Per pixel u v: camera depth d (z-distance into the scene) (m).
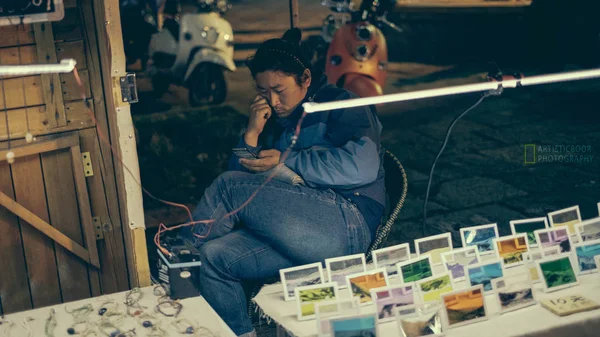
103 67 2.91
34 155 2.94
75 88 2.94
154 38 6.86
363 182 3.04
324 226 2.95
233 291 2.88
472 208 4.75
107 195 3.11
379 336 2.37
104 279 3.21
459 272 2.75
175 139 6.12
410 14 9.10
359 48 5.57
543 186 5.06
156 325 2.56
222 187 3.02
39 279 3.08
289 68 3.03
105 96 2.96
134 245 2.98
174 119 6.65
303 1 13.42
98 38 2.89
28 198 2.97
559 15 7.83
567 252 2.82
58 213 3.05
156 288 2.83
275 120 3.27
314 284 2.65
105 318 2.61
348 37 5.61
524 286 2.58
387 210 3.27
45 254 3.06
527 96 7.23
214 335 2.50
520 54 8.65
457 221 4.56
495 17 8.72
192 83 7.04
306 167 3.00
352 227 2.98
